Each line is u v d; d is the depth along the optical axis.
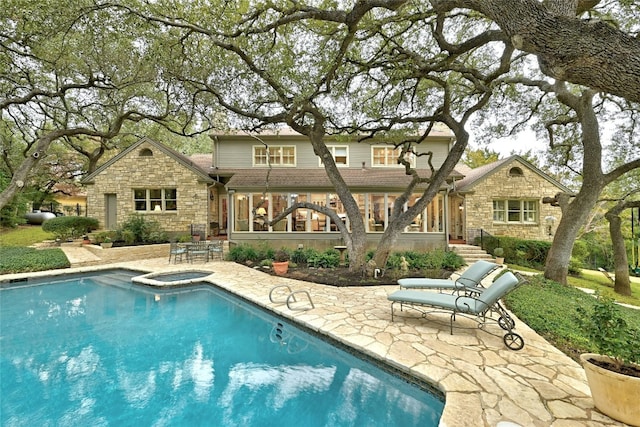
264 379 4.02
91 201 14.35
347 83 8.46
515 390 3.07
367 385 3.85
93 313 6.56
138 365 4.39
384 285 7.95
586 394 3.00
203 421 3.18
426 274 9.05
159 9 5.98
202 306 7.02
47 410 3.34
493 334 4.63
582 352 3.96
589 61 2.26
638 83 2.11
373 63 7.75
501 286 4.36
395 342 4.30
